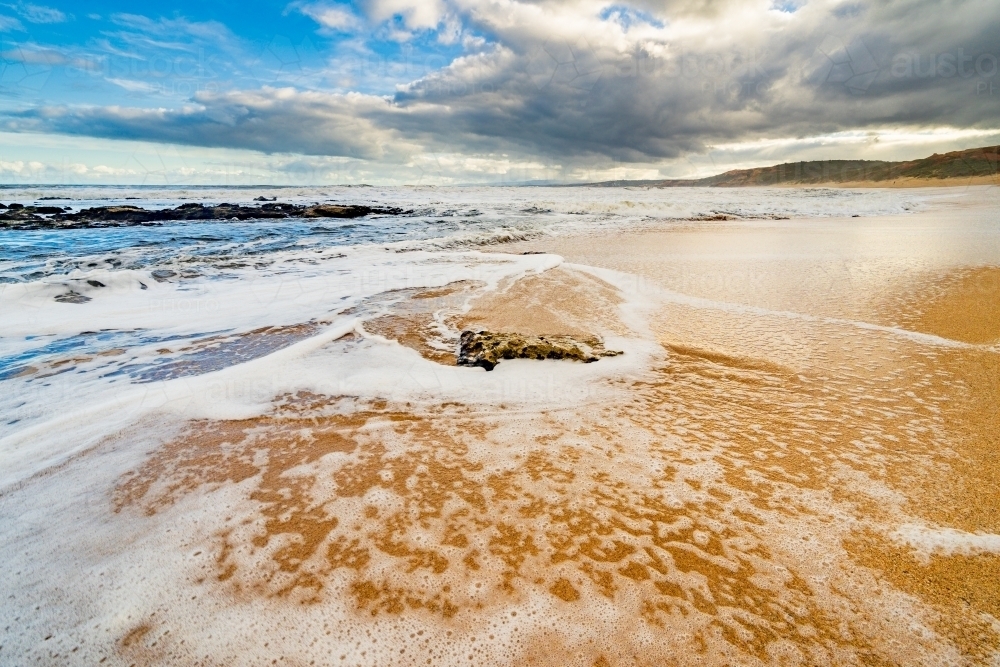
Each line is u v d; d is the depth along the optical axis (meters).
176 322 6.42
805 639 1.97
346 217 22.55
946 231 15.87
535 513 2.74
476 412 4.02
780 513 2.72
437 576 2.29
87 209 22.36
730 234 16.20
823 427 3.71
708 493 2.91
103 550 2.46
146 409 3.97
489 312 6.93
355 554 2.43
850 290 8.05
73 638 2.00
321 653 1.94
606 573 2.30
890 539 2.51
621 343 5.66
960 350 5.26
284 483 3.04
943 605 2.12
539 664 1.90
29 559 2.40
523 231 16.58
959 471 3.09
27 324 6.19
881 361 5.01
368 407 4.09
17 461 3.24
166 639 2.00
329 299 7.61
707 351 5.39
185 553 2.45
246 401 4.15
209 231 16.84
